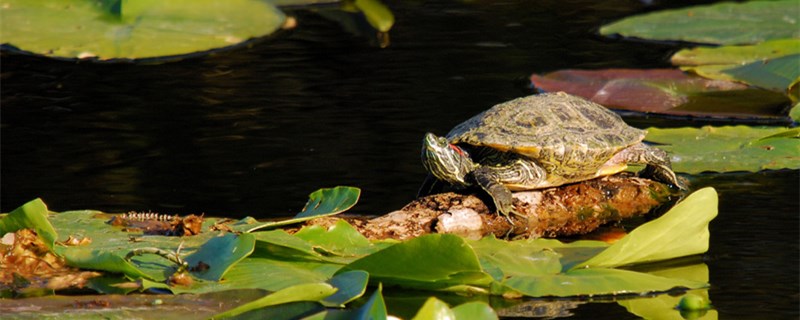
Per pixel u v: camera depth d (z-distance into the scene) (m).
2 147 12.21
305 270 7.65
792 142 11.57
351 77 15.12
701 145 11.49
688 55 15.80
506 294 7.61
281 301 6.84
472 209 9.59
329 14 19.41
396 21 18.72
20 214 7.85
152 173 11.22
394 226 9.27
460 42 17.16
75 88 14.77
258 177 11.00
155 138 12.51
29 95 14.45
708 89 14.12
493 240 8.59
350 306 7.38
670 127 12.57
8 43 16.06
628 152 10.36
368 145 12.03
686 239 8.22
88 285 7.40
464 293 7.63
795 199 9.98
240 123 13.02
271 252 7.98
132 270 7.36
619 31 17.42
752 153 11.25
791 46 15.93
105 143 12.30
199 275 7.46
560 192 10.09
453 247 7.14
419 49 16.73
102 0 18.03
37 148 12.17
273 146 12.08
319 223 8.86
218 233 8.42
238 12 18.23
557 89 14.06
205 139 12.40
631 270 8.27
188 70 15.66
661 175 10.50
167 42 16.56
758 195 10.14
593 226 9.69
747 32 16.95
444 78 15.01
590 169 9.98
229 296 7.13
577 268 7.93
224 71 15.58
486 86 14.53
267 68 15.74
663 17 18.06
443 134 12.39
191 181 10.91
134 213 9.13
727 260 8.45
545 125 9.85
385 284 7.72
